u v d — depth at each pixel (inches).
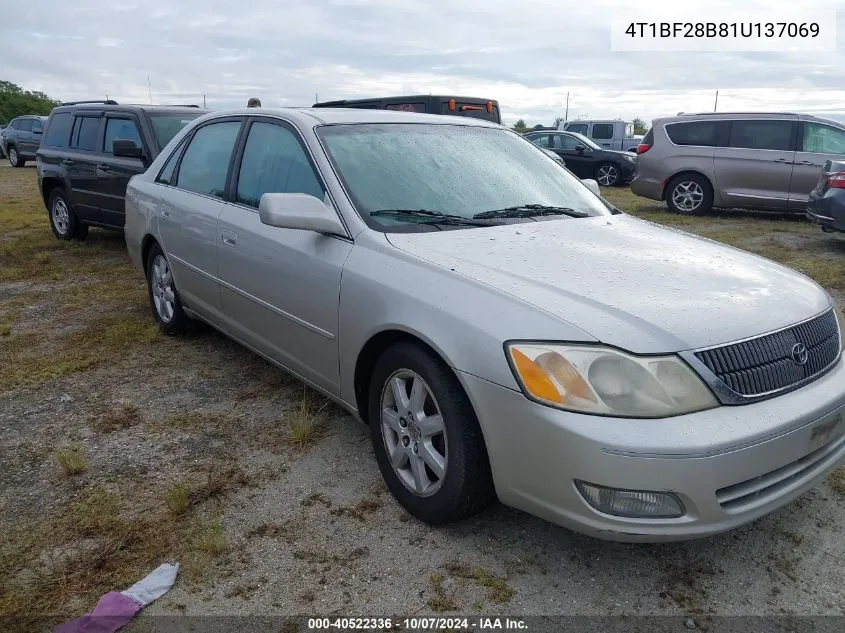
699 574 99.5
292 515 112.3
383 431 115.9
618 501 86.8
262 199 118.3
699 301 99.0
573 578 98.4
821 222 325.1
